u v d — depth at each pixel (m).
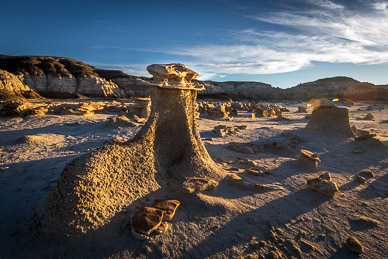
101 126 12.27
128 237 2.92
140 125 12.48
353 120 18.97
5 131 11.02
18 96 46.94
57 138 9.62
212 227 3.26
